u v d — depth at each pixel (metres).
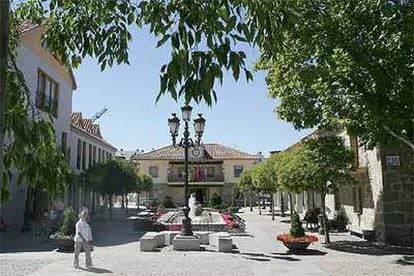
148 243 17.52
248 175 47.97
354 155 19.47
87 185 34.06
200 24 2.71
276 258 15.55
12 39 3.77
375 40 9.85
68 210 18.59
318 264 14.27
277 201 55.78
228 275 12.32
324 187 18.88
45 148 3.39
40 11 4.20
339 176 18.56
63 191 3.57
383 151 19.14
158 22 2.79
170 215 35.75
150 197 64.62
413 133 11.75
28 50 24.81
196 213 34.41
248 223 33.47
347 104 10.63
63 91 31.20
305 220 27.72
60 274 12.43
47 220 22.53
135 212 47.31
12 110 3.24
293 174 18.95
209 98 2.63
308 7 9.77
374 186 20.22
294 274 12.48
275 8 2.95
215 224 25.56
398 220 18.91
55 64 29.25
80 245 13.56
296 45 10.40
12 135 3.25
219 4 2.75
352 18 9.98
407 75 10.08
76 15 4.06
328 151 18.61
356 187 23.23
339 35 10.12
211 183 64.50
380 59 10.11
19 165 3.30
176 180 64.62
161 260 14.98
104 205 44.44
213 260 14.99
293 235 17.45
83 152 37.19
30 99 3.36
